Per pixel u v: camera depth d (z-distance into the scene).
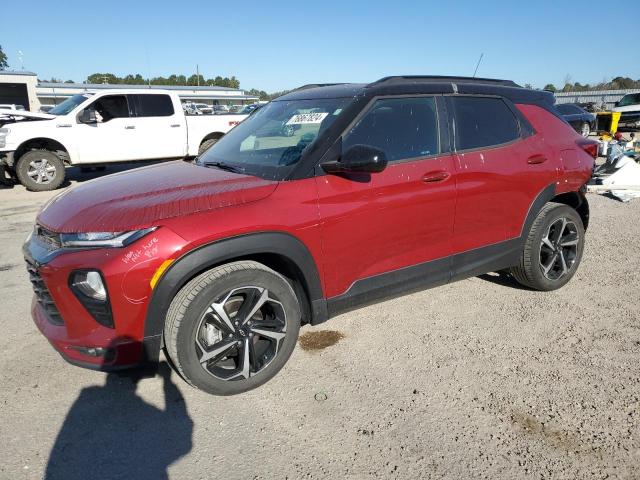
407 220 3.15
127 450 2.39
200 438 2.47
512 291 4.24
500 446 2.39
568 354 3.21
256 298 2.73
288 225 2.70
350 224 2.93
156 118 10.85
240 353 2.75
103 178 3.40
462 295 4.17
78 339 2.48
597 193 8.49
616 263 4.89
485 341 3.39
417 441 2.43
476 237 3.54
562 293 4.18
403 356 3.21
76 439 2.46
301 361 3.16
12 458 2.33
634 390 2.80
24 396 2.81
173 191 2.78
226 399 2.78
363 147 2.71
